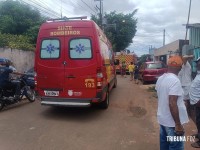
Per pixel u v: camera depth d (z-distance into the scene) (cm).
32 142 670
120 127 816
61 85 910
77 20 916
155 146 654
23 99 1266
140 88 1792
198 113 630
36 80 937
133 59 3578
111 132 764
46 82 923
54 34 920
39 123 848
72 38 907
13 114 967
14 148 627
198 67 624
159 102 442
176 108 410
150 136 730
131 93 1534
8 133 739
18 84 1084
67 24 915
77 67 901
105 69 997
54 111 1023
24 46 2211
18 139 691
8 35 2388
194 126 788
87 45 902
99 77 896
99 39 930
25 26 3003
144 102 1241
